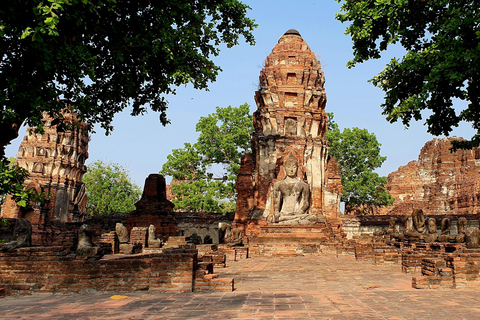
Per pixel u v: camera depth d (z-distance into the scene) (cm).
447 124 1920
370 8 1906
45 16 1060
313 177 3600
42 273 1157
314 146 3662
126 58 1714
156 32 1605
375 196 5400
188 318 739
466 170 5884
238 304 871
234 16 1981
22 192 1264
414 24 1886
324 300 911
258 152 3669
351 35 1983
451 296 964
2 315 791
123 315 773
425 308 816
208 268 1191
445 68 1559
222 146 5278
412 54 1772
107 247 2075
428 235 2220
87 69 1308
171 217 3275
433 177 6494
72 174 5078
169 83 1784
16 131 1401
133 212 3244
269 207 3450
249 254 2636
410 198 6769
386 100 2077
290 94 3778
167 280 1087
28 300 1011
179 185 5156
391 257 1811
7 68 1187
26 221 1388
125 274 1142
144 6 1582
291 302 888
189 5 1659
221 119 5556
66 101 1472
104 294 1077
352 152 5491
